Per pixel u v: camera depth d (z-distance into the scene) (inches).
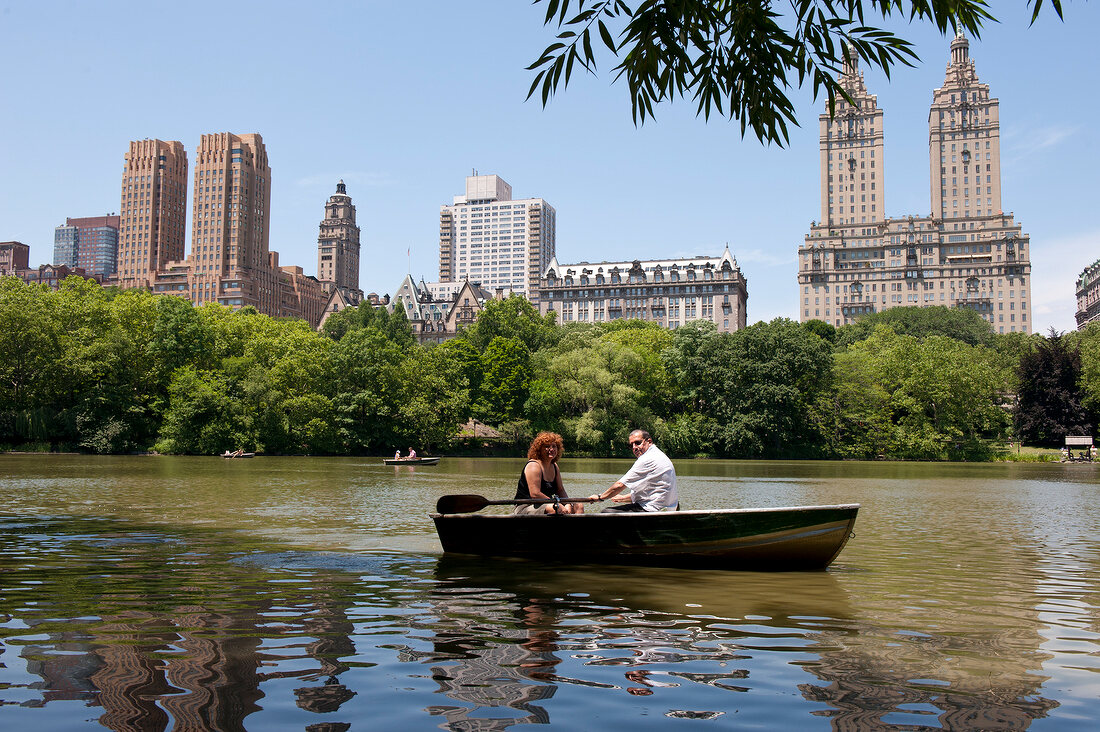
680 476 1676.9
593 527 423.2
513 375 3366.1
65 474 1310.3
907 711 194.9
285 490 991.0
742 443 2965.1
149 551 469.7
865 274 7096.5
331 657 239.6
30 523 614.2
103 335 2741.1
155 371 2731.3
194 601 322.3
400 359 3164.4
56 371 2571.4
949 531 640.4
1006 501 992.2
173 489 986.7
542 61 210.2
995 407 3216.0
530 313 4633.4
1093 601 341.4
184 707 192.9
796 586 366.3
